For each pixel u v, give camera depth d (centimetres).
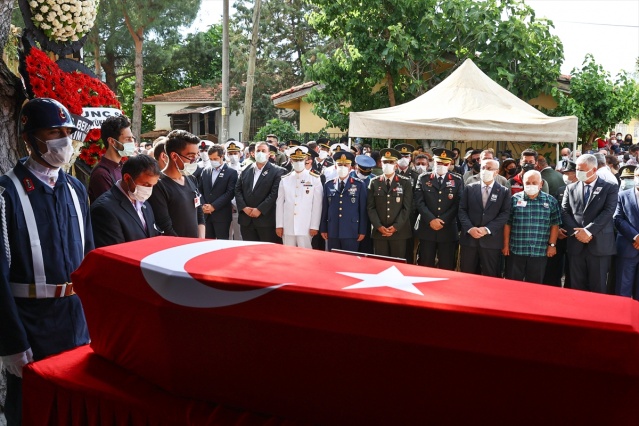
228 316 182
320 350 172
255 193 741
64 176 283
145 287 200
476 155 970
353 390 172
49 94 362
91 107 402
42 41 396
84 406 206
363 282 186
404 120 866
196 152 397
